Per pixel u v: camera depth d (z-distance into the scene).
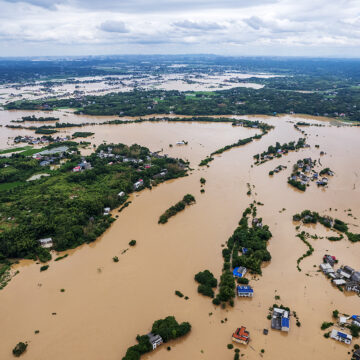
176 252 124.81
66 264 119.19
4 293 105.44
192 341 88.25
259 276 111.38
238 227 138.00
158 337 86.50
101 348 86.31
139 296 103.50
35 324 93.94
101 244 131.00
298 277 111.19
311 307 98.81
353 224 144.00
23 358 83.94
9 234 127.56
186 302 100.94
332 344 87.06
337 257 121.69
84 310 98.44
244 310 97.94
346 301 101.25
